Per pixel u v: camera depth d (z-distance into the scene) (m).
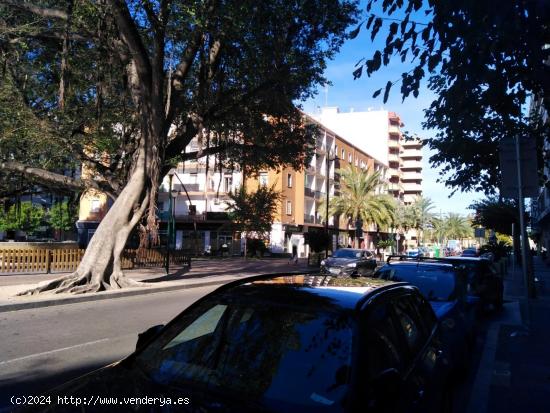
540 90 5.29
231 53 17.11
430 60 4.80
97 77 17.80
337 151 66.19
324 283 3.80
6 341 8.06
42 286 13.65
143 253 23.64
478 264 12.09
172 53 16.00
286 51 17.36
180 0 13.40
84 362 6.69
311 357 2.89
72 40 16.34
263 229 43.62
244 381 2.82
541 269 33.78
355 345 2.89
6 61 16.95
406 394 3.03
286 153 22.36
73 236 69.44
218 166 22.61
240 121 21.02
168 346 3.27
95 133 20.19
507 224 33.66
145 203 16.06
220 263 33.25
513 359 7.39
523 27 4.11
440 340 4.46
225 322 3.30
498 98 5.57
